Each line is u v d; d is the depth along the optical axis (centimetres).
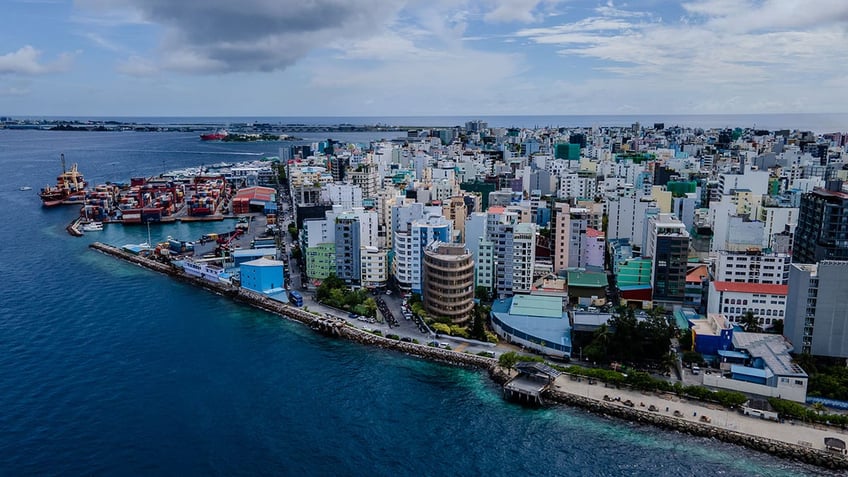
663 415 19450
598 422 19650
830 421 18450
